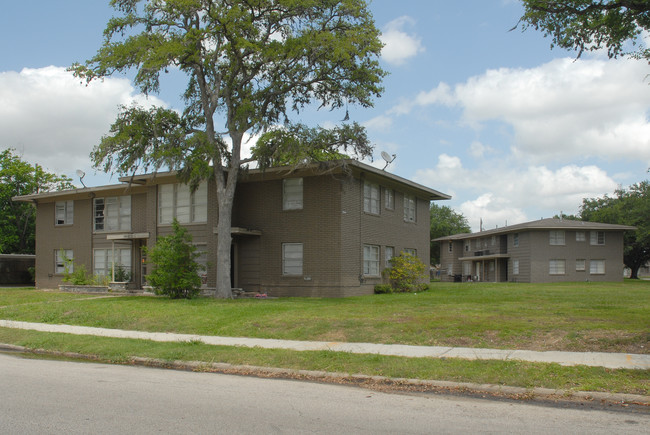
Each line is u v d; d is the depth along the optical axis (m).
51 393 8.23
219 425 6.40
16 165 44.72
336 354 10.68
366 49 21.50
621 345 10.77
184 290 22.09
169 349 12.02
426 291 27.69
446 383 8.68
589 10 12.61
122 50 20.55
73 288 27.33
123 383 9.09
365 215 25.80
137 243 29.19
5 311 19.61
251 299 22.28
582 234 45.59
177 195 26.89
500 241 50.69
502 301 19.36
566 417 6.83
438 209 76.75
